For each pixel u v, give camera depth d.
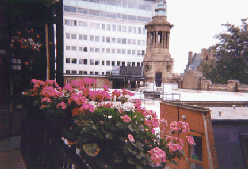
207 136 5.57
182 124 2.13
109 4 41.81
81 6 40.94
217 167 5.66
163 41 39.97
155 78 40.38
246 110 9.54
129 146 1.70
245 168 6.93
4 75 4.44
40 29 5.33
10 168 2.98
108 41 43.00
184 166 5.83
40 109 2.97
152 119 2.21
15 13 4.50
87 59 42.78
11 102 4.34
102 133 1.86
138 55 44.22
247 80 35.38
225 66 38.03
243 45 35.69
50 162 2.42
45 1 4.55
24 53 4.80
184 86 38.34
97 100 2.33
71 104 2.25
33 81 3.80
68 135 1.99
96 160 1.75
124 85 30.67
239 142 7.29
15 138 4.00
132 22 42.78
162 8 39.50
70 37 41.50
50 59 5.65
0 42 4.44
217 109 9.74
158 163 1.66
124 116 1.89
